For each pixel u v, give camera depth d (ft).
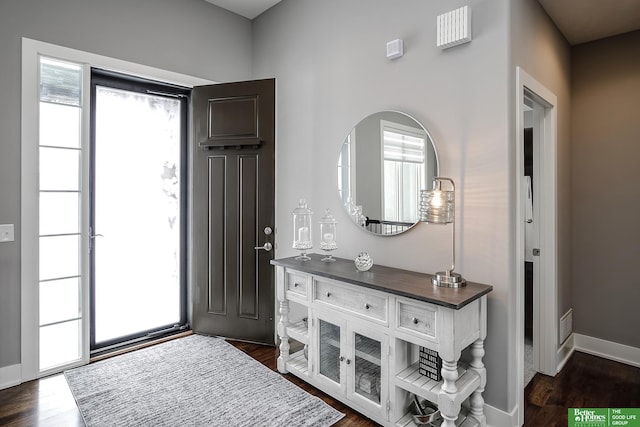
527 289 11.18
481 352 6.20
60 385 7.84
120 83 9.84
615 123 9.61
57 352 8.63
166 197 10.88
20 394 7.48
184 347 9.89
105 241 9.82
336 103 9.13
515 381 6.48
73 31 8.54
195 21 10.63
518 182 6.51
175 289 11.16
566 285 9.84
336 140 9.14
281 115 10.72
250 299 10.24
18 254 7.96
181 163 11.10
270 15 11.11
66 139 8.68
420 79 7.41
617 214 9.62
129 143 10.16
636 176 9.35
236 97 10.23
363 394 6.76
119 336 10.09
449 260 7.04
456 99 6.87
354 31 8.67
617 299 9.64
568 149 10.03
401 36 7.72
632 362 9.36
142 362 8.95
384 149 8.03
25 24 7.93
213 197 10.53
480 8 6.54
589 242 10.05
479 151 6.57
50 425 6.48
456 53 6.86
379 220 8.13
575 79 10.20
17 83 7.86
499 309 6.37
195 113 10.62
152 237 10.65
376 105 8.22
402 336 6.03
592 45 9.89
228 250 10.43
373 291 6.46
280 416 6.72
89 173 9.03
